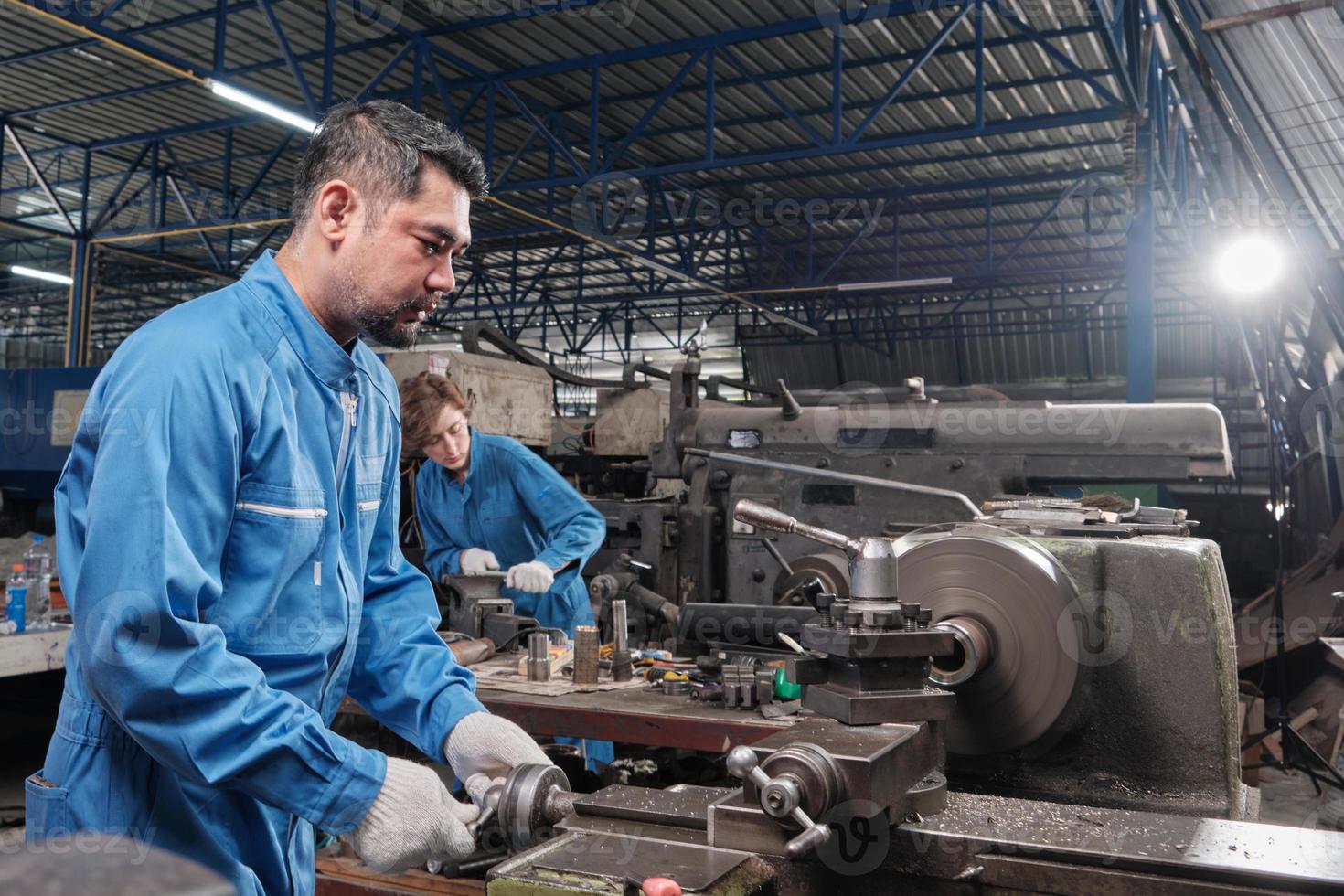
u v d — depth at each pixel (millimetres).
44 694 4566
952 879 953
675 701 2004
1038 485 3082
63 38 7285
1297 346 7508
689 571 3381
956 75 7438
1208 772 1270
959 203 10562
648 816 1028
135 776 1065
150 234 9445
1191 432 2844
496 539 3014
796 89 7727
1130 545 1312
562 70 7348
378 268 1074
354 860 2072
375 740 2225
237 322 1056
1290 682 4578
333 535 1159
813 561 2781
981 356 15164
